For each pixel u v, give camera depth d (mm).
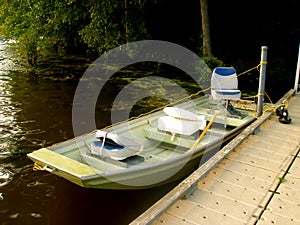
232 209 2189
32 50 9953
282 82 9492
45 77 9008
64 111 6082
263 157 3020
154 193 3406
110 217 3049
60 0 9297
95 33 9578
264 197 2348
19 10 9727
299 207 2240
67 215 3049
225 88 4641
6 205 3174
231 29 10992
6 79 8664
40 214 3062
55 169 2748
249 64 10289
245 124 4133
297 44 10320
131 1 9609
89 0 9367
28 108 6199
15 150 4328
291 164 2887
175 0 10656
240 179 2594
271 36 10680
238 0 10523
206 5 9258
